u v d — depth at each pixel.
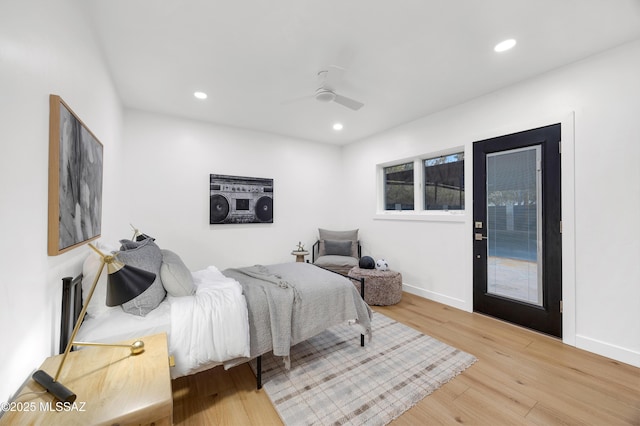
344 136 4.53
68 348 0.94
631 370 1.93
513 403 1.62
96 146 1.77
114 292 0.96
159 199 3.42
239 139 4.02
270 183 4.30
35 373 0.95
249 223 4.11
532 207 2.58
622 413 1.53
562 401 1.63
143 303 1.49
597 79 2.16
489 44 2.04
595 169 2.17
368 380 1.84
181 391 1.74
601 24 1.82
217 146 3.84
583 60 2.23
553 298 2.44
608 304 2.12
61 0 1.25
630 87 2.01
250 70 2.40
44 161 1.08
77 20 1.47
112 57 2.18
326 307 2.10
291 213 4.54
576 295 2.28
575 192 2.28
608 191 2.11
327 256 4.22
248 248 4.11
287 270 2.61
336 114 3.49
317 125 3.94
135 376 1.00
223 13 1.71
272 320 1.80
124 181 3.19
